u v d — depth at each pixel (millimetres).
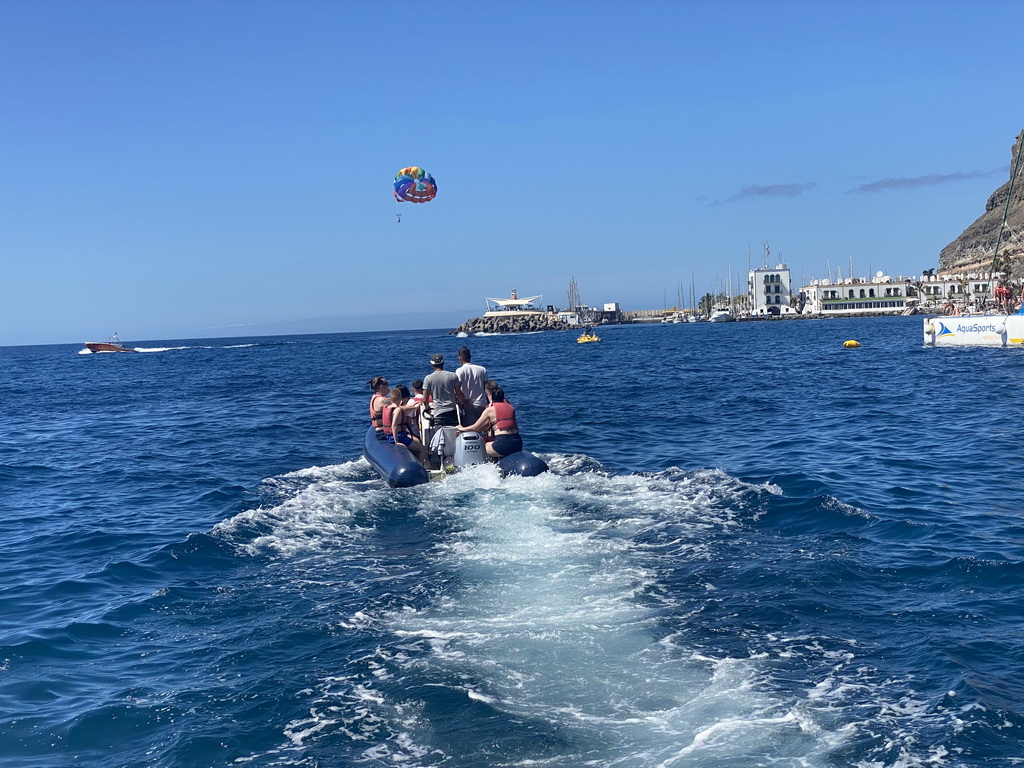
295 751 4441
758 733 4410
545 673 5203
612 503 9805
